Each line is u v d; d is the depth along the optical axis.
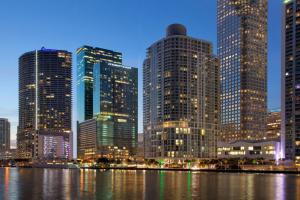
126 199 104.94
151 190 130.50
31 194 118.31
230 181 181.88
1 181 186.50
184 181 182.25
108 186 148.62
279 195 115.00
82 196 112.12
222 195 114.44
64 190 131.25
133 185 154.00
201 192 123.56
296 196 112.50
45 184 162.12
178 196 111.88
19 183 170.62
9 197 111.19
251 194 117.69
